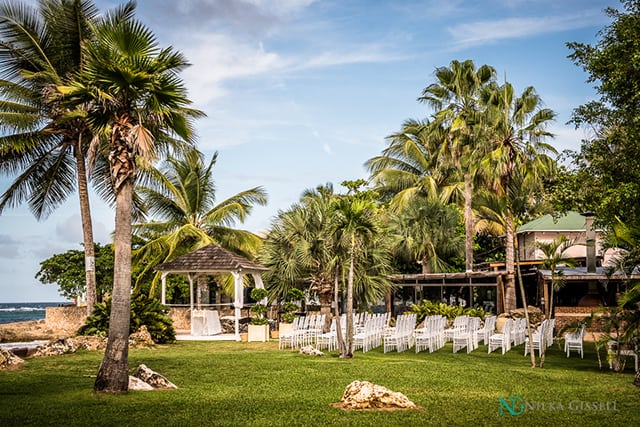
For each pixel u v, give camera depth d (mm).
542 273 25859
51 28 24641
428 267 38000
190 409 9695
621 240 15000
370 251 26703
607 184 16781
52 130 24953
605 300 26969
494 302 37562
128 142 11688
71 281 39875
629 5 16000
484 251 45500
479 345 23797
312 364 16078
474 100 36906
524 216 38406
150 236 38094
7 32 24125
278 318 29797
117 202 11664
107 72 11422
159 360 16891
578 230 35875
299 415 9242
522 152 28500
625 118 16359
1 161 25469
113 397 10734
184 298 37562
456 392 11727
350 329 18047
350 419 8938
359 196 35719
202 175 38188
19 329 33750
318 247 25938
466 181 35000
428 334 20781
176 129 13164
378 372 14508
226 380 13102
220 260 25969
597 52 16344
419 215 38156
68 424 8602
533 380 13562
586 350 21484
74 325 32406
